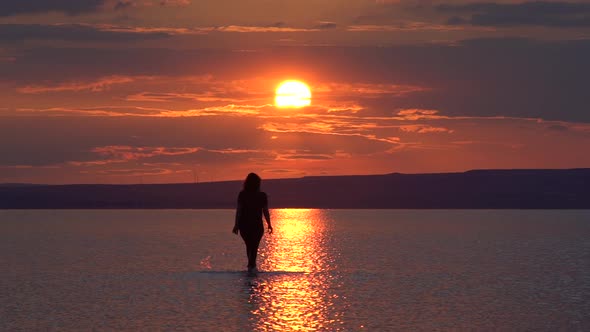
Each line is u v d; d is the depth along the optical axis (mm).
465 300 27250
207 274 35469
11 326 22406
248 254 35875
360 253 49219
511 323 22922
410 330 21828
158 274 35656
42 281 32938
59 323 22859
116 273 36250
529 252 49844
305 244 59250
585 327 22312
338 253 49188
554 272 36594
